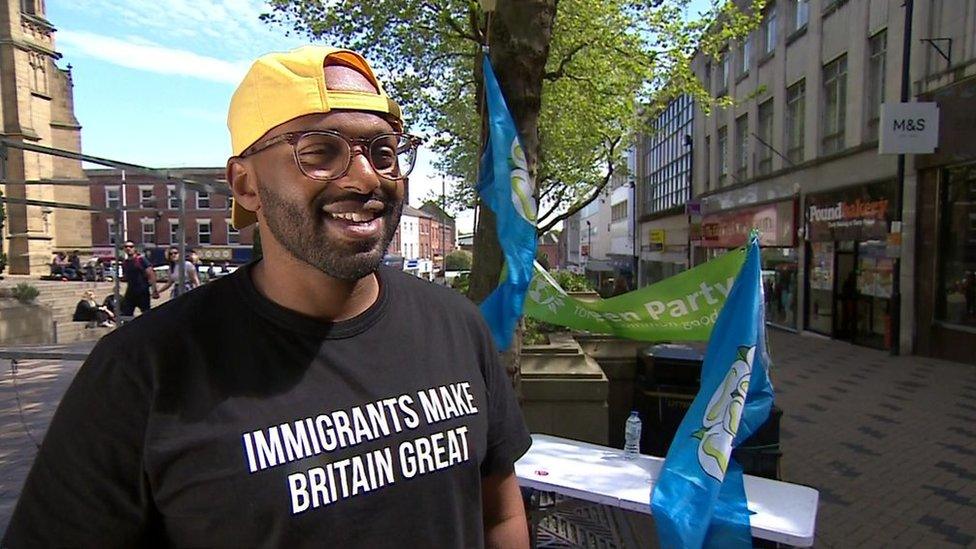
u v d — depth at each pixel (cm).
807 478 538
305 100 122
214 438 111
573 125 1373
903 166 1186
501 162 343
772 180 1847
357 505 116
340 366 124
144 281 1280
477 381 143
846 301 1455
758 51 1984
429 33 1026
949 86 1081
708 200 2491
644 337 372
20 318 1247
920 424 705
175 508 110
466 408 135
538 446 361
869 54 1359
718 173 2403
